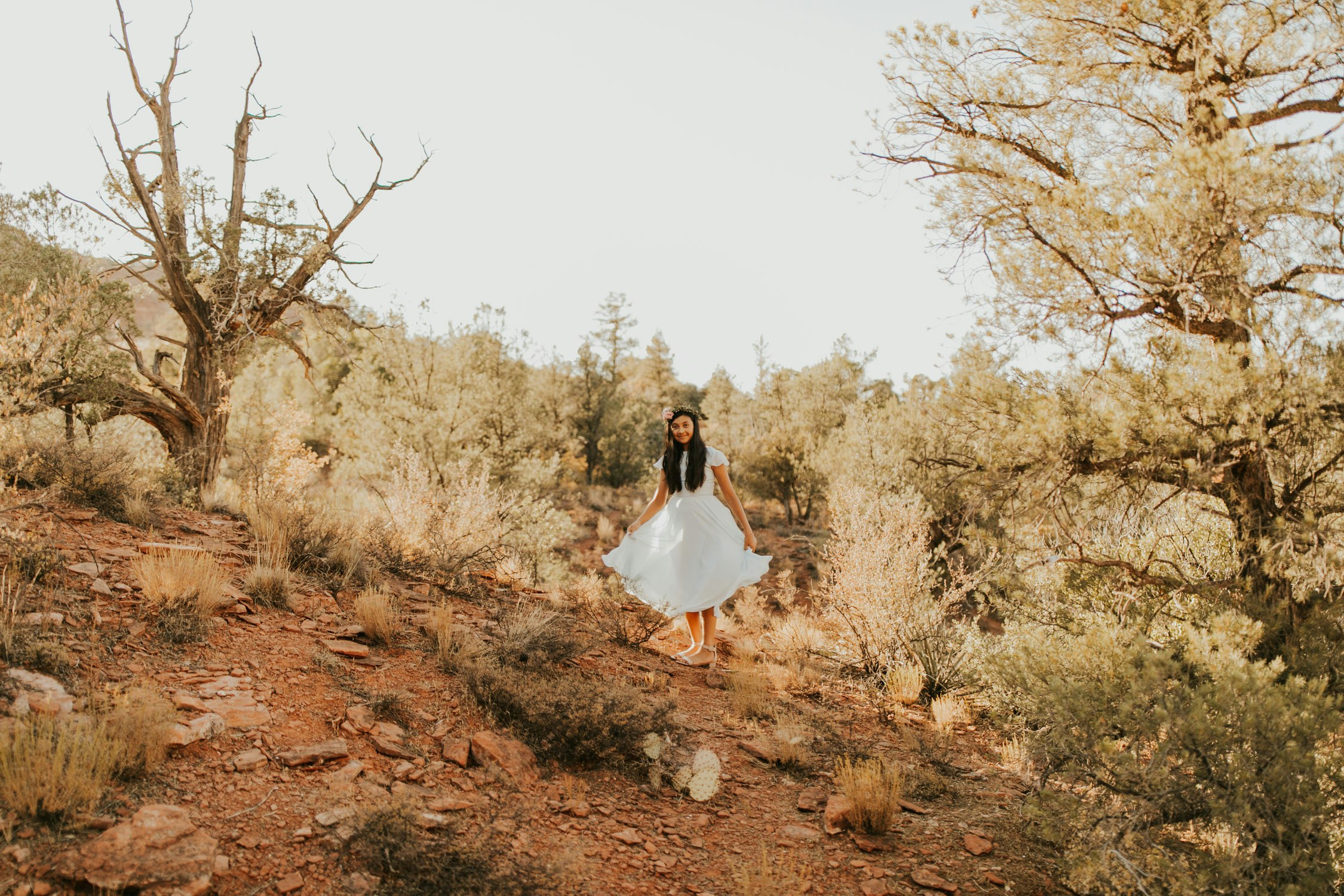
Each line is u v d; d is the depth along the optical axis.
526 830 2.89
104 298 10.07
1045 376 5.29
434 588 5.82
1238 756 2.96
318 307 12.44
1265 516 4.61
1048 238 5.42
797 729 4.43
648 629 6.18
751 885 2.76
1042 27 6.32
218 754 2.84
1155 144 5.91
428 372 18.31
